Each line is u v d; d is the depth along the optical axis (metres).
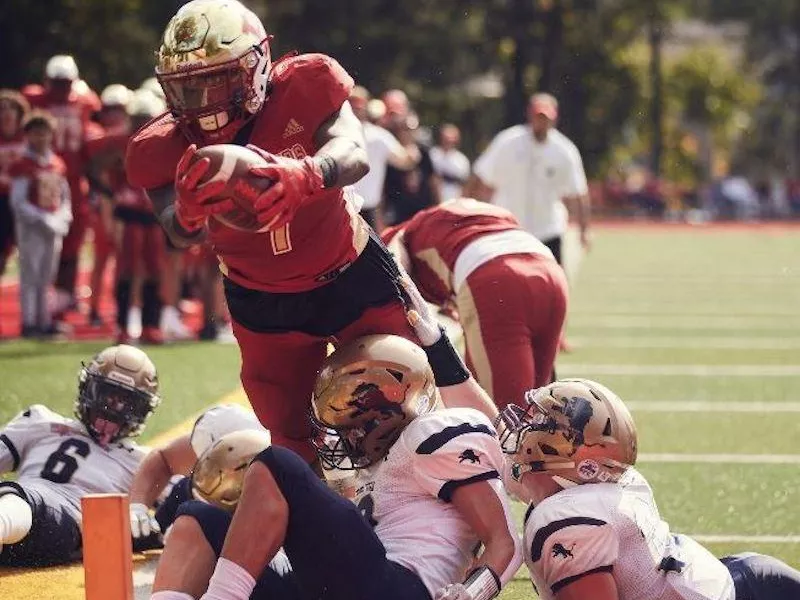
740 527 10.62
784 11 119.00
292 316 8.41
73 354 18.98
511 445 7.37
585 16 72.62
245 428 9.23
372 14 60.59
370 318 8.46
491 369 10.42
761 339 22.77
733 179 91.06
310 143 7.82
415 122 26.67
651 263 41.88
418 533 7.18
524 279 10.50
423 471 7.21
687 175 94.56
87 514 6.89
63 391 15.93
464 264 10.59
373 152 22.72
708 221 78.75
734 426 14.85
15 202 20.55
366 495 7.42
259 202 6.94
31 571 9.02
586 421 7.16
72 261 22.61
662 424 14.93
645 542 7.04
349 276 8.36
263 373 8.77
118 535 6.88
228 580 6.74
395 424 7.40
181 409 14.90
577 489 7.13
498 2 67.69
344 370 7.43
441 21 63.34
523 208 20.83
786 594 7.40
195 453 9.31
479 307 10.47
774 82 121.19
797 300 30.09
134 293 20.23
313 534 6.82
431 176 26.50
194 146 6.90
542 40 69.38
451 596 6.88
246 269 8.26
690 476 12.35
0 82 41.44
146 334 20.30
